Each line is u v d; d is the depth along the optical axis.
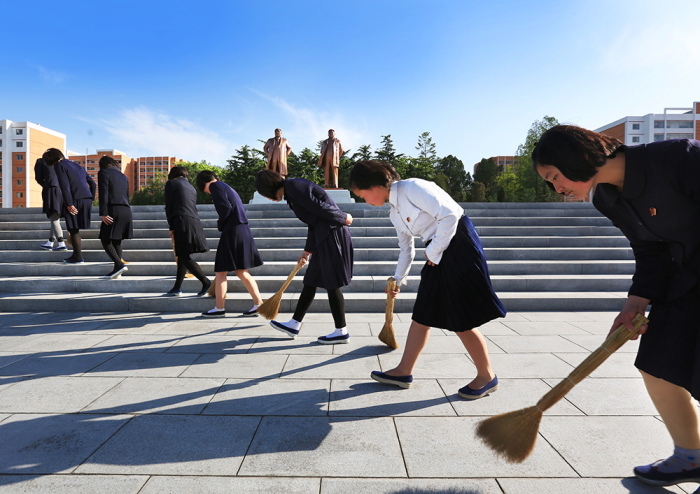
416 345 2.66
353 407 2.40
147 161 153.25
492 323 4.43
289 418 2.26
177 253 5.06
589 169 1.37
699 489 1.55
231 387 2.70
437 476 1.72
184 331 4.11
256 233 7.89
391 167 2.67
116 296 5.22
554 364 3.14
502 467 1.79
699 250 1.42
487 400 2.49
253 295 4.71
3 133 95.81
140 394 2.59
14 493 1.60
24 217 9.13
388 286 3.16
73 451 1.92
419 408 2.38
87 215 6.46
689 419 1.60
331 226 3.57
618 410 2.34
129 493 1.60
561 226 8.44
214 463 1.82
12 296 5.23
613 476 1.72
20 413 2.32
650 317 1.58
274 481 1.69
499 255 6.80
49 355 3.36
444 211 2.37
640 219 1.45
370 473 1.74
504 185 65.88
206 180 4.54
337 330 3.69
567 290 5.62
